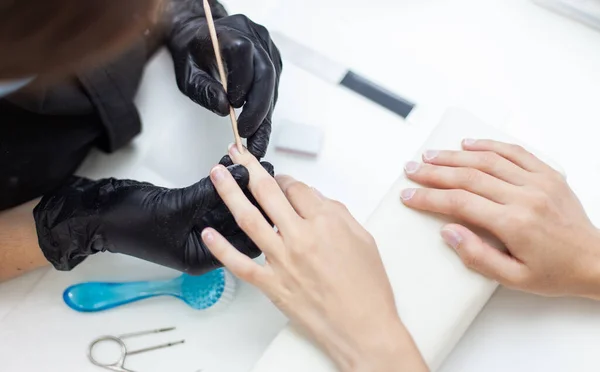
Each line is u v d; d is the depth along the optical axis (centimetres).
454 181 56
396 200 56
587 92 69
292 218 52
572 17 73
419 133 67
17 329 58
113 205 56
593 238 55
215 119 67
